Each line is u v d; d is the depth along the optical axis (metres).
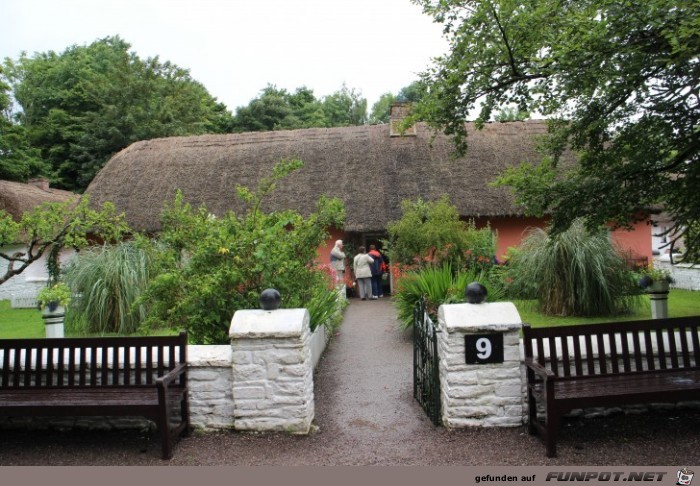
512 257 10.27
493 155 16.33
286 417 4.28
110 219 7.22
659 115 4.91
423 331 4.94
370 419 4.70
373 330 9.48
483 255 10.52
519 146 16.72
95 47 37.09
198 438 4.26
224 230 5.83
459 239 10.38
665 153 5.09
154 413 3.89
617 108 5.17
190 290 5.66
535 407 4.13
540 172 5.52
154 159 17.86
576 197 5.13
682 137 4.88
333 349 7.95
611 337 4.28
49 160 28.81
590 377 4.20
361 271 14.33
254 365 4.30
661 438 4.00
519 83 5.04
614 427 4.24
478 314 4.30
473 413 4.26
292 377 4.28
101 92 29.03
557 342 4.55
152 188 16.53
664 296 7.54
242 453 3.97
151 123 27.97
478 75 5.08
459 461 3.75
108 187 16.72
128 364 4.38
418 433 4.31
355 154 16.95
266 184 6.81
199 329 5.62
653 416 4.44
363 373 6.45
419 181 15.48
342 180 15.90
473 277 8.55
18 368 4.43
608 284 9.06
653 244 17.06
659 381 4.08
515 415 4.27
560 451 3.84
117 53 35.03
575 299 9.14
